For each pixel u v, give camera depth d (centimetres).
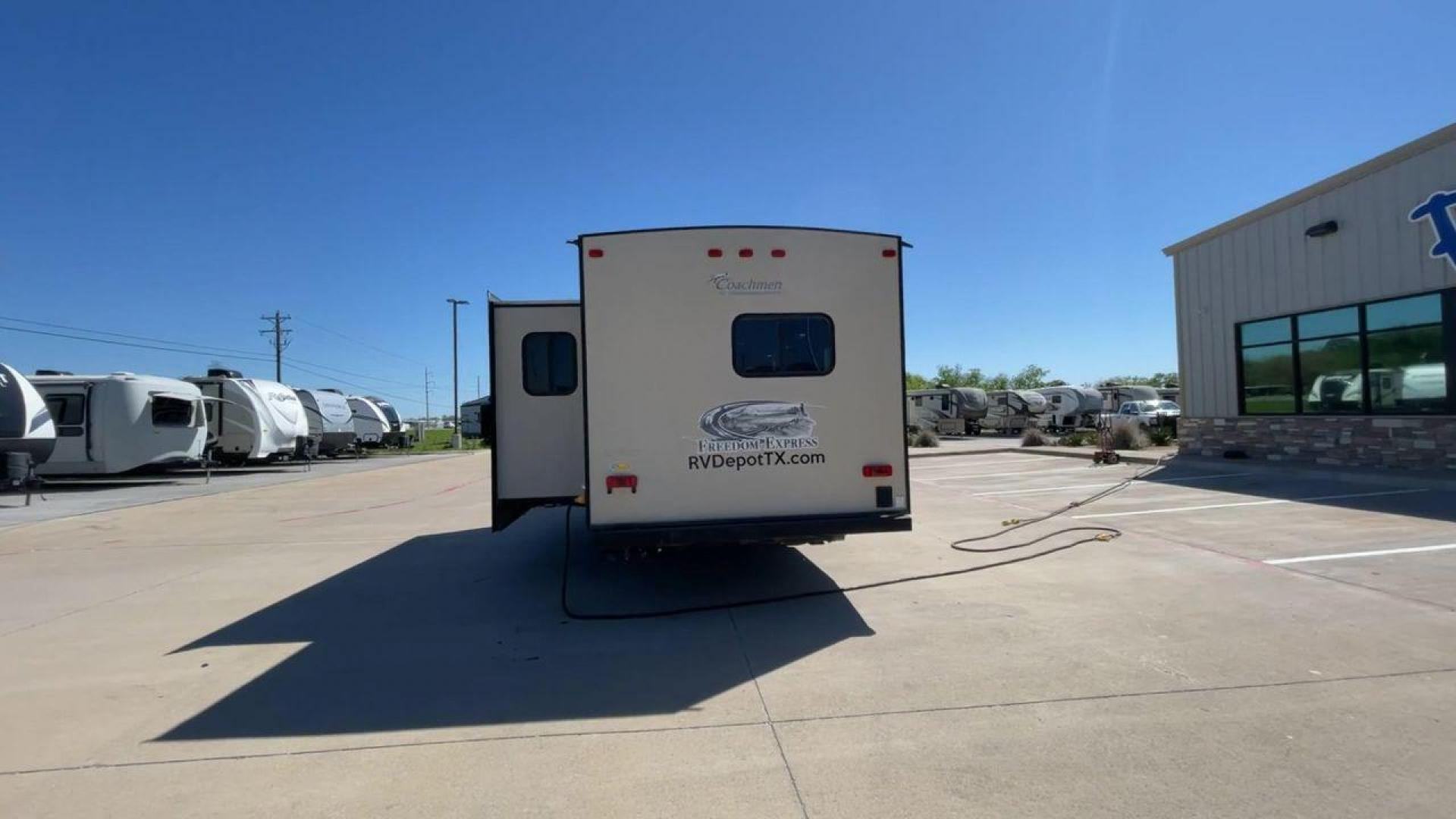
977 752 375
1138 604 609
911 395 4269
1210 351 1656
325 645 570
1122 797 330
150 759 386
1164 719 404
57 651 560
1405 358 1241
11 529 1179
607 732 411
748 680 480
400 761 381
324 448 3300
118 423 1831
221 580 799
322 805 339
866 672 487
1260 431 1530
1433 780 337
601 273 625
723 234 636
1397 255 1241
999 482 1516
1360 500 1021
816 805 332
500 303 782
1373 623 538
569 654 541
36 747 401
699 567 808
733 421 634
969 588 684
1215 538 834
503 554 933
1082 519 1009
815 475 644
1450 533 800
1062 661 492
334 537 1088
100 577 817
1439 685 434
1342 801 323
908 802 333
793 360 644
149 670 519
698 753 384
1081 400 3603
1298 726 391
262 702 459
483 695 466
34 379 1805
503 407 781
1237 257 1578
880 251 658
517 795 346
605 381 624
